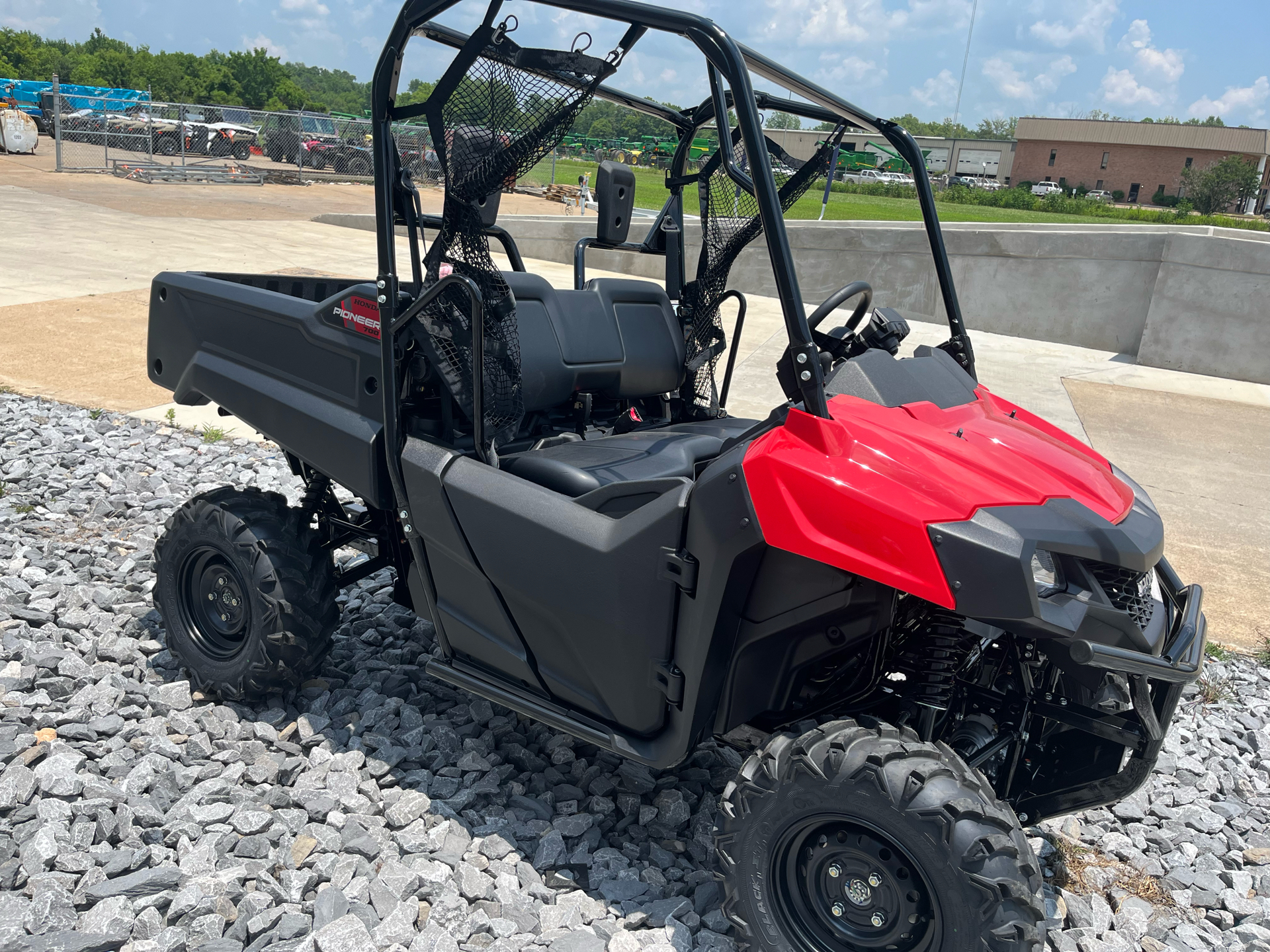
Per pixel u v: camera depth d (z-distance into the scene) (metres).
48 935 1.98
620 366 3.06
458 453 2.54
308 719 2.84
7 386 5.98
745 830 2.01
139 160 23.34
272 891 2.17
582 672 2.38
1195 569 4.78
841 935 1.98
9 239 10.52
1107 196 82.38
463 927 2.12
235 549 2.77
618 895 2.28
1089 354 10.93
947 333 11.46
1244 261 9.88
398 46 2.31
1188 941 2.32
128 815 2.33
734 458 2.03
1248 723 3.44
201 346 3.05
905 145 2.84
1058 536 1.93
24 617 3.29
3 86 30.84
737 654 2.22
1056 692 2.52
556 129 2.26
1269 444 7.37
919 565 1.84
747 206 3.05
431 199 15.03
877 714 2.31
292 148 25.44
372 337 2.59
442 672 2.67
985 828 1.80
